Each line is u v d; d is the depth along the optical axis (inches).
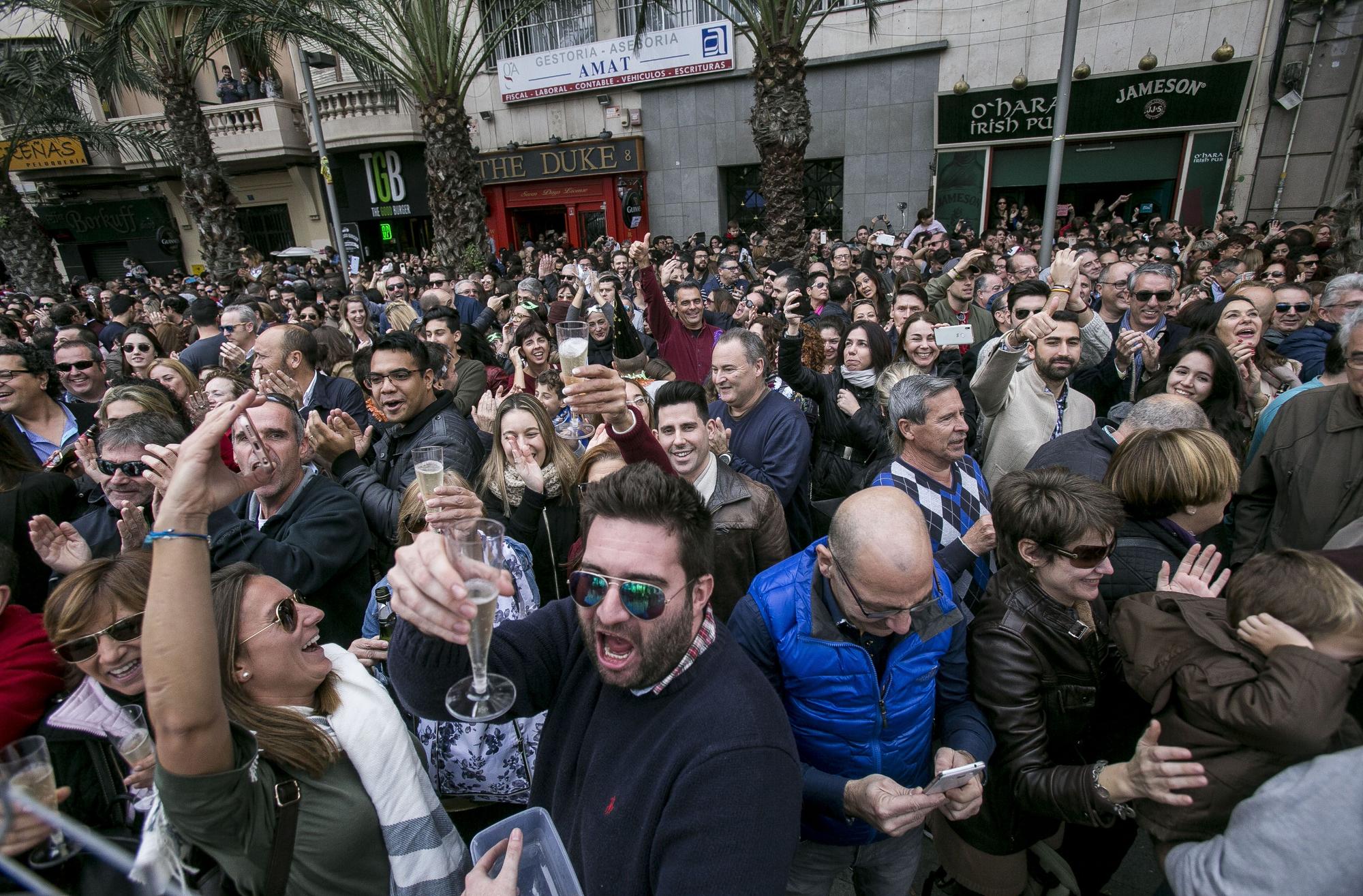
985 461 134.6
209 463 46.7
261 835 53.3
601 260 477.1
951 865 84.3
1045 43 523.5
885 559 61.9
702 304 212.7
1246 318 142.7
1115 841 86.5
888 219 606.2
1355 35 442.6
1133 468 82.7
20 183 797.2
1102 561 68.7
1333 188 464.8
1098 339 155.6
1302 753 51.9
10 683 67.0
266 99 701.9
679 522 49.5
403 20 390.9
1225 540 118.0
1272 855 47.0
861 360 156.6
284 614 59.1
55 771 65.9
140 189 788.6
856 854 81.2
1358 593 54.6
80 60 445.1
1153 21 495.5
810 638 70.4
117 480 96.7
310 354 172.6
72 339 173.6
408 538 93.6
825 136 610.9
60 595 65.0
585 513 52.2
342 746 58.9
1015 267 241.6
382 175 741.3
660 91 651.5
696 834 45.5
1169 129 509.0
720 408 147.3
